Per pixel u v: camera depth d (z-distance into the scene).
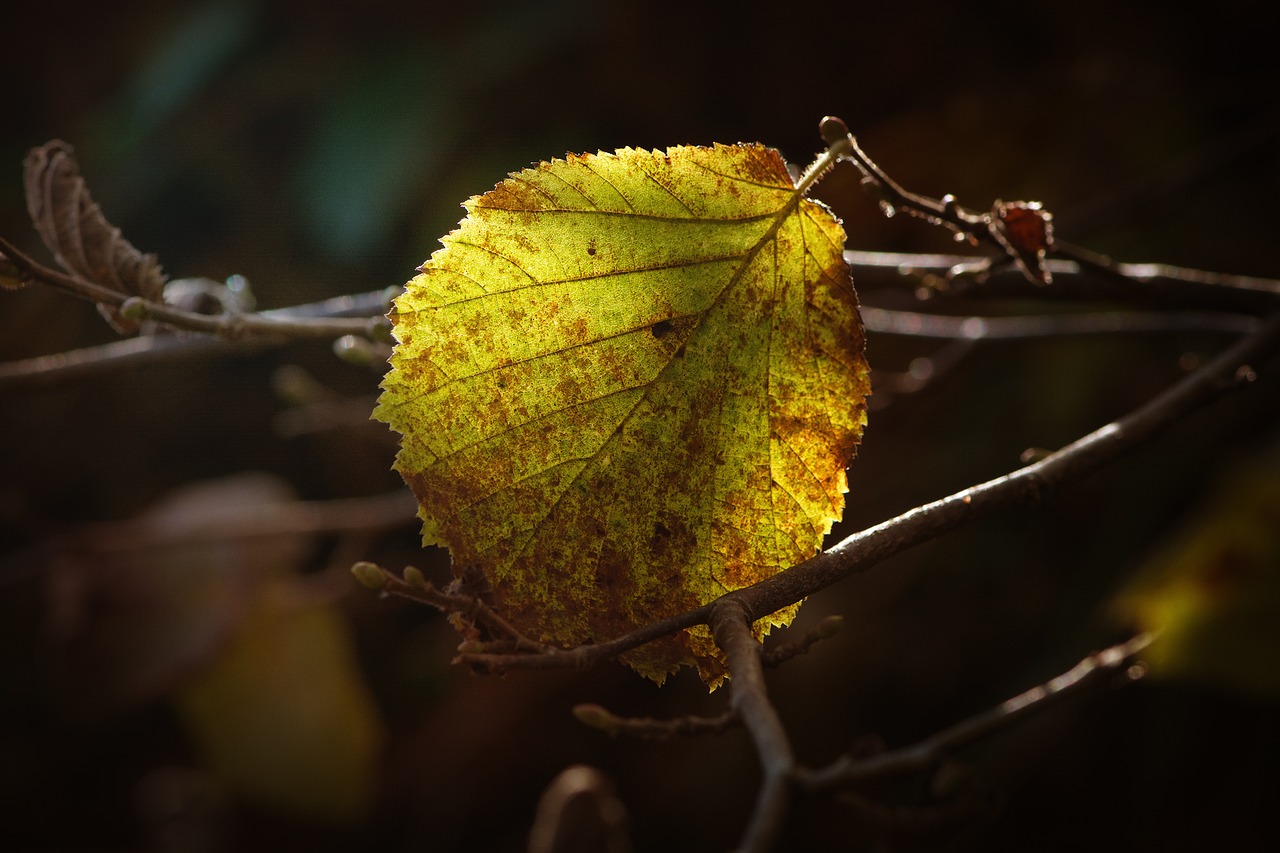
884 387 0.71
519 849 0.94
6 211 0.98
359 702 0.98
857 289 0.55
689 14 0.94
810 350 0.44
